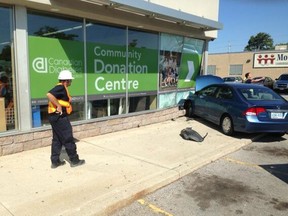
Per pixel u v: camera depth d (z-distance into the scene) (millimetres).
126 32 8750
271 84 30875
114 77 8492
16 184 4633
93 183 4703
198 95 10383
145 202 4359
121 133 8305
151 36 9734
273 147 7523
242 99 8102
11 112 6246
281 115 7703
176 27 10070
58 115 5137
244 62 40094
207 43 12773
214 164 6109
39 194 4293
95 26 7805
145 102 9734
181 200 4441
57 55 6918
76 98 7477
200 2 11328
